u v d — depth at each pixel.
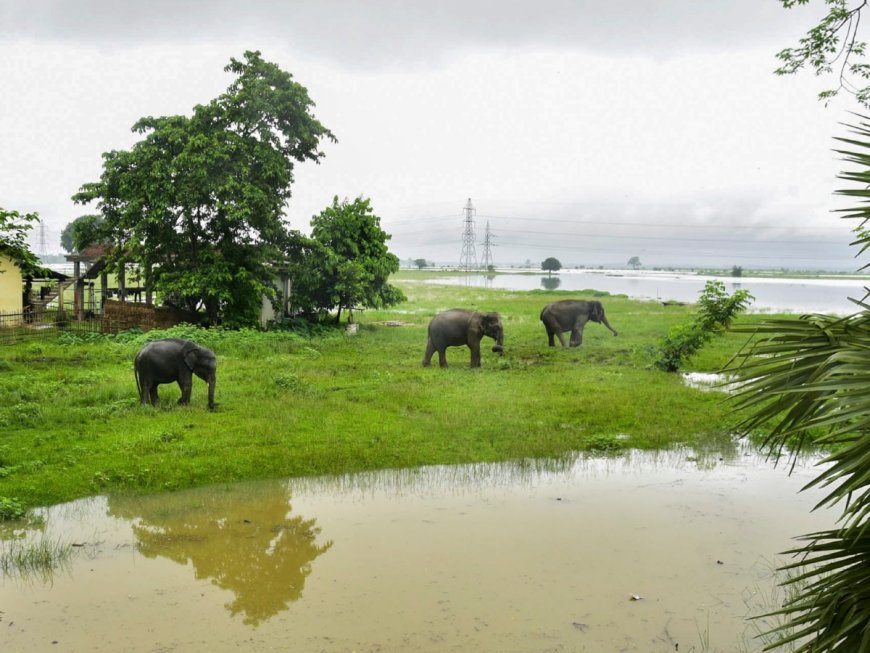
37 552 7.79
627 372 19.16
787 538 8.27
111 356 20.52
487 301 51.53
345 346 24.25
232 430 12.52
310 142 27.66
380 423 13.20
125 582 7.16
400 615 6.41
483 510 9.24
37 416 12.94
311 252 28.53
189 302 27.56
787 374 3.94
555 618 6.36
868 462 3.18
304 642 5.97
